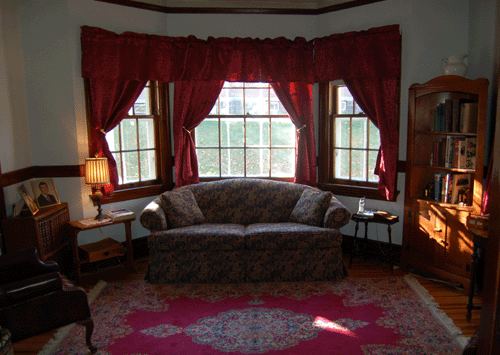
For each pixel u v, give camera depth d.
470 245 3.39
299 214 4.14
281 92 4.64
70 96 4.00
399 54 4.07
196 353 2.66
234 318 3.12
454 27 4.02
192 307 3.33
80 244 4.21
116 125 4.27
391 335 2.84
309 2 4.61
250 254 3.79
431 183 3.96
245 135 4.90
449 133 3.59
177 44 4.46
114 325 3.05
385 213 4.09
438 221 3.63
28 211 3.52
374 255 4.46
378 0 4.20
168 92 4.68
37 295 2.50
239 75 4.57
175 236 3.76
